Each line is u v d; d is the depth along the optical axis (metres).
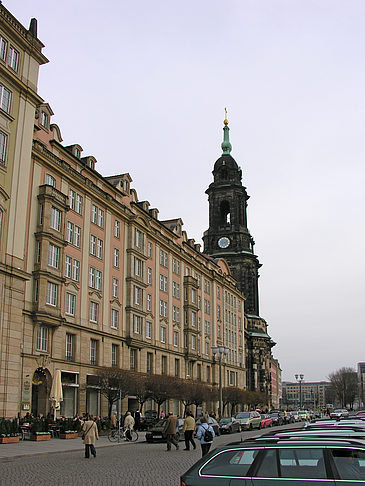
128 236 58.53
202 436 22.38
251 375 120.31
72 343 46.94
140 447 30.97
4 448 26.23
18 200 37.44
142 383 49.00
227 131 134.50
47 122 47.50
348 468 8.23
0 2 36.91
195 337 74.38
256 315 125.94
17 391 35.28
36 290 41.91
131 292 56.94
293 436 9.83
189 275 75.44
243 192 127.38
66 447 28.14
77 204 50.09
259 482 8.41
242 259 122.12
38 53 40.69
